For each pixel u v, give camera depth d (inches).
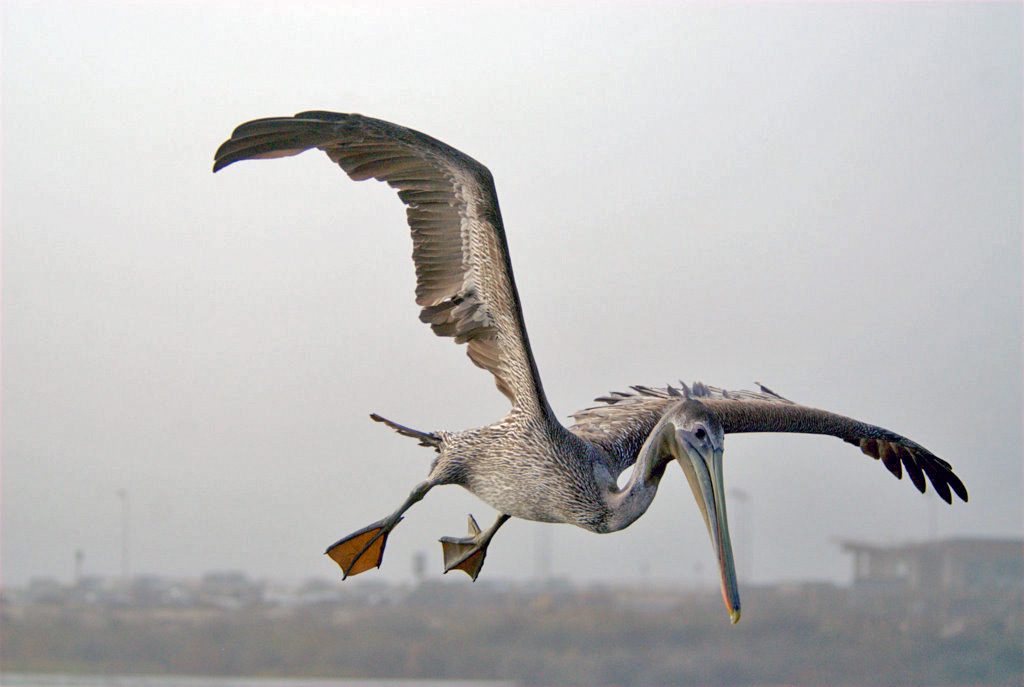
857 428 393.7
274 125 280.1
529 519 324.5
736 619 255.0
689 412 281.3
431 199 300.0
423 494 327.0
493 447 318.3
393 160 293.1
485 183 291.1
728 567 261.1
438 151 289.6
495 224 295.9
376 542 322.0
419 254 307.6
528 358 306.8
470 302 312.3
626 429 351.9
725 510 267.7
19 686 2346.2
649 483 296.0
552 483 310.8
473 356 321.4
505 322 310.3
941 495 407.8
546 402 310.2
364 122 282.8
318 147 286.8
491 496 323.9
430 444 335.0
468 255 305.7
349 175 293.7
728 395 410.0
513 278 300.4
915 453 404.8
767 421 376.8
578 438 320.5
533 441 312.5
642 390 394.9
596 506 306.2
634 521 298.8
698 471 273.3
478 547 342.3
